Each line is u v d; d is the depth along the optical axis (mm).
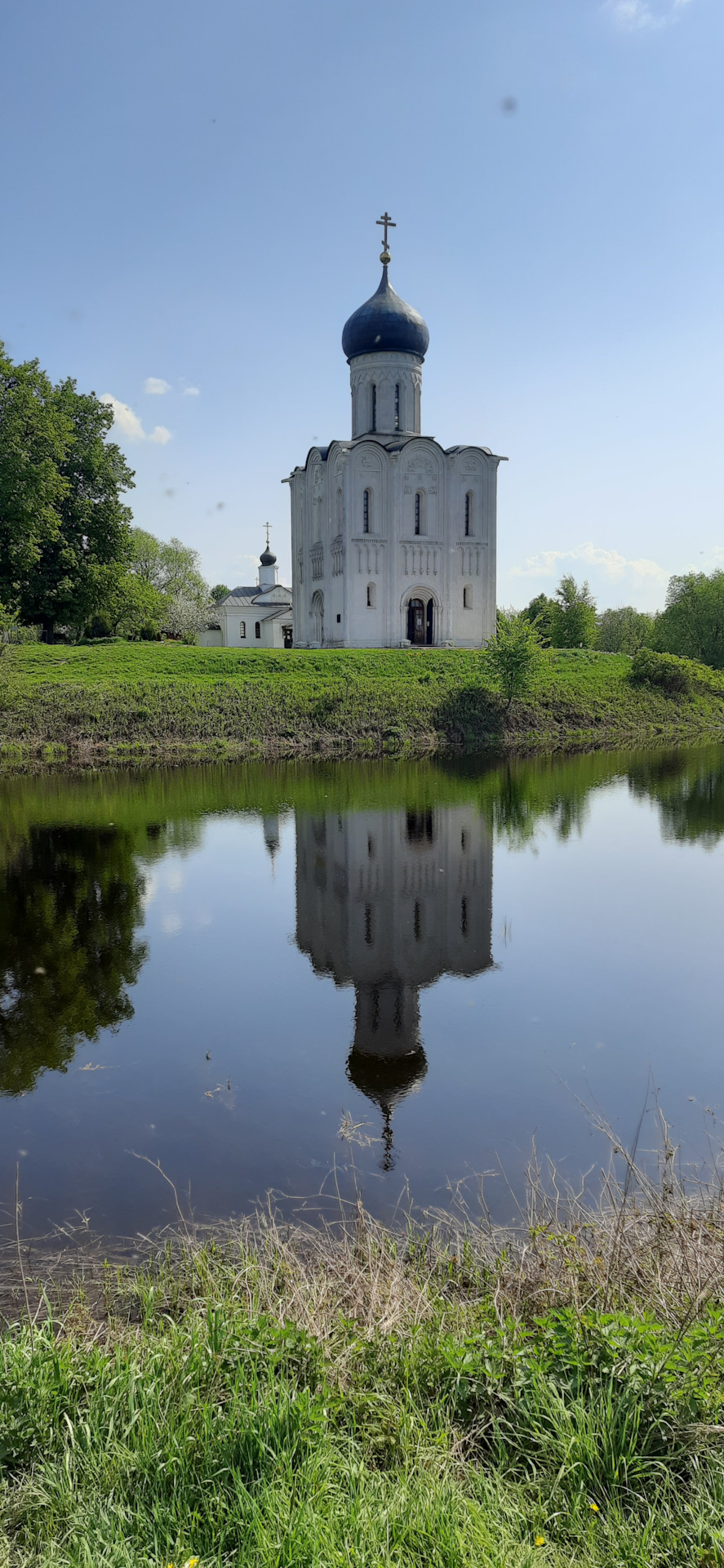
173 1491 3090
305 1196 5691
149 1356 3793
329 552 51625
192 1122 6727
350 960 10539
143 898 13281
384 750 34031
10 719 32719
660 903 12875
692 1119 6754
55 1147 6348
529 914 12359
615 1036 8320
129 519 46594
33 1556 2896
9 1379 3570
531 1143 6395
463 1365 3600
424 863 15453
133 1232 5281
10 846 17016
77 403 44562
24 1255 5047
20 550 38594
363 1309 4277
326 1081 7430
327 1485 3031
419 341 50781
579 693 43219
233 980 9891
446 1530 2840
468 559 51250
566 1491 3117
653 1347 3531
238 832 18281
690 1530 2896
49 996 9406
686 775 26375
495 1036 8367
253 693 37250
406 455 49438
